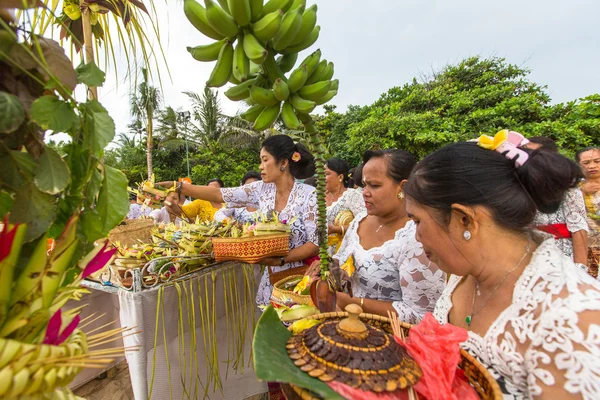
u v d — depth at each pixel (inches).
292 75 41.6
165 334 77.5
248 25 39.3
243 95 45.2
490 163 35.7
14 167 23.3
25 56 22.4
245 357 99.9
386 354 30.5
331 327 33.3
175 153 807.1
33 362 21.6
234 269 94.9
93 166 27.1
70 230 25.5
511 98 408.2
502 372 33.8
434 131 366.9
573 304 28.9
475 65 516.4
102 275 81.8
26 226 22.5
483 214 34.9
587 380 26.5
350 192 136.3
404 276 57.1
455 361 30.4
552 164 33.9
